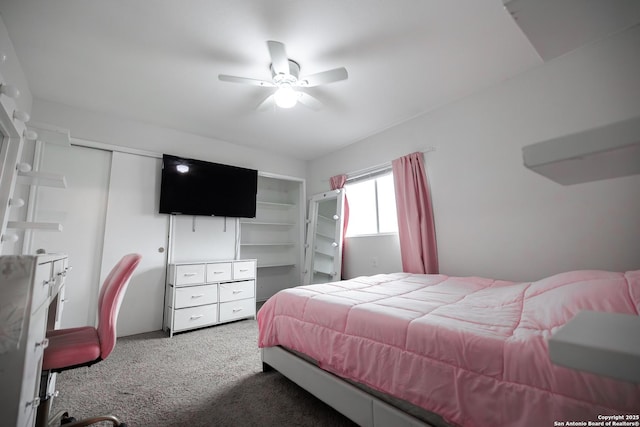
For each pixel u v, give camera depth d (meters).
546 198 2.19
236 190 3.79
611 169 0.36
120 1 1.62
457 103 2.78
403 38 1.95
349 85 2.52
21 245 2.46
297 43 1.98
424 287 2.05
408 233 3.04
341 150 4.16
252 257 4.53
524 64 2.25
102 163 2.96
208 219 3.64
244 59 2.14
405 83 2.50
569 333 0.31
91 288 2.77
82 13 1.70
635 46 1.87
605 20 0.43
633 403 0.68
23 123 1.49
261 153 4.23
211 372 2.01
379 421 1.20
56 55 2.07
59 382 1.85
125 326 2.89
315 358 1.53
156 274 3.14
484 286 2.00
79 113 2.83
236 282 3.38
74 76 2.32
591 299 1.04
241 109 2.93
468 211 2.64
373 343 1.26
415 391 1.07
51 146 2.68
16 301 0.82
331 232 4.08
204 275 3.13
